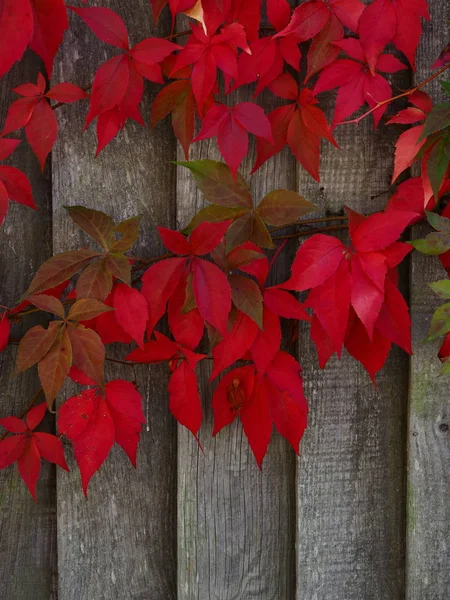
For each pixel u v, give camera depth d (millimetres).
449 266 1632
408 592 1688
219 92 1647
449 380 1676
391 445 1688
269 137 1596
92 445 1612
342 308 1583
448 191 1628
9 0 1521
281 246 1637
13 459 1630
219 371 1608
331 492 1685
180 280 1608
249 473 1688
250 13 1608
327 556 1688
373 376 1620
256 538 1690
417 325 1668
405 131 1610
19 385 1672
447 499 1685
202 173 1612
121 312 1591
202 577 1688
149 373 1680
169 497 1694
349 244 1658
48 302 1594
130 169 1658
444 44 1644
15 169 1604
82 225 1599
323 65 1609
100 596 1690
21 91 1607
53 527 1694
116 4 1645
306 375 1674
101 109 1594
